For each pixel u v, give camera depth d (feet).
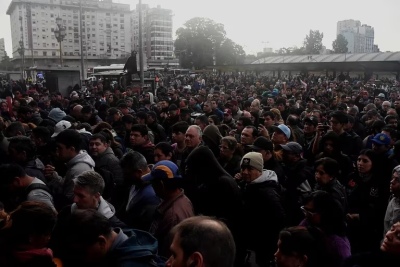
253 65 231.30
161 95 62.08
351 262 9.18
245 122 26.25
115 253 7.85
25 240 7.82
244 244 14.33
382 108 41.65
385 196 15.61
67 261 7.88
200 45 310.24
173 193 11.76
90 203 11.10
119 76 76.48
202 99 53.11
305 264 9.43
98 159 17.38
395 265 8.72
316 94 72.95
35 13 512.22
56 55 502.79
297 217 16.22
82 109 32.30
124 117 27.02
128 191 14.96
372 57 184.14
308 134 26.40
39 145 19.02
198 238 5.82
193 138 18.89
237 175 16.28
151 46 569.23
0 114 35.81
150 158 20.22
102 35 561.84
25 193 12.58
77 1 538.06
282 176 16.84
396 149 17.74
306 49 414.82
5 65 448.65
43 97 54.54
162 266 8.07
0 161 17.39
